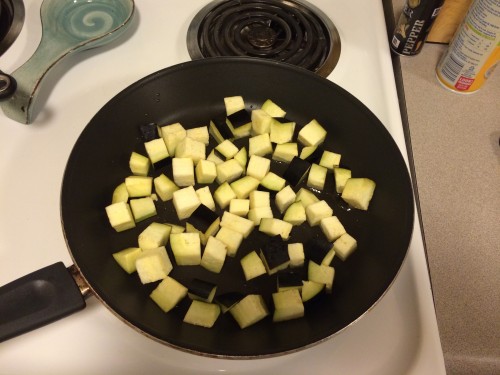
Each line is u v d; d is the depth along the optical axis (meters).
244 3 0.53
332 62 0.49
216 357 0.31
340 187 0.46
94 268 0.39
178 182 0.47
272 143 0.50
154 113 0.49
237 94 0.51
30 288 0.35
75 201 0.40
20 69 0.45
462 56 0.46
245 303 0.39
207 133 0.49
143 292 0.41
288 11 0.53
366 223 0.44
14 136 0.45
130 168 0.47
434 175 0.46
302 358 0.36
